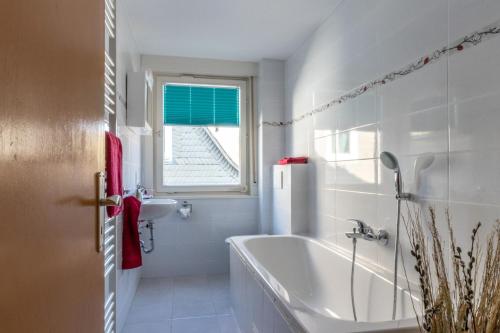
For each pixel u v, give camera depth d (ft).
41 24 1.91
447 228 4.62
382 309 5.69
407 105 5.45
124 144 7.86
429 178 4.98
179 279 10.70
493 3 3.98
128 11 8.00
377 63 6.25
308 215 9.53
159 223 10.94
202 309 8.45
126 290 7.99
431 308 3.15
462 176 4.41
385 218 6.06
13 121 1.61
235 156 11.90
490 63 4.01
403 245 5.56
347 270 6.95
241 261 7.48
